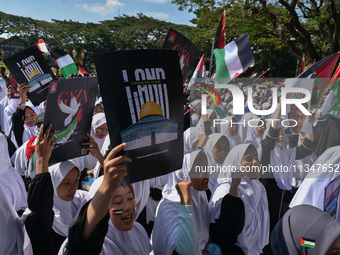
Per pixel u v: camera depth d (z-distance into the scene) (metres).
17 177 2.70
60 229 2.62
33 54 3.82
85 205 1.69
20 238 2.06
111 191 1.61
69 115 2.17
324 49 17.55
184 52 3.42
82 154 2.32
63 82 2.09
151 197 3.31
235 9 18.19
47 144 2.08
